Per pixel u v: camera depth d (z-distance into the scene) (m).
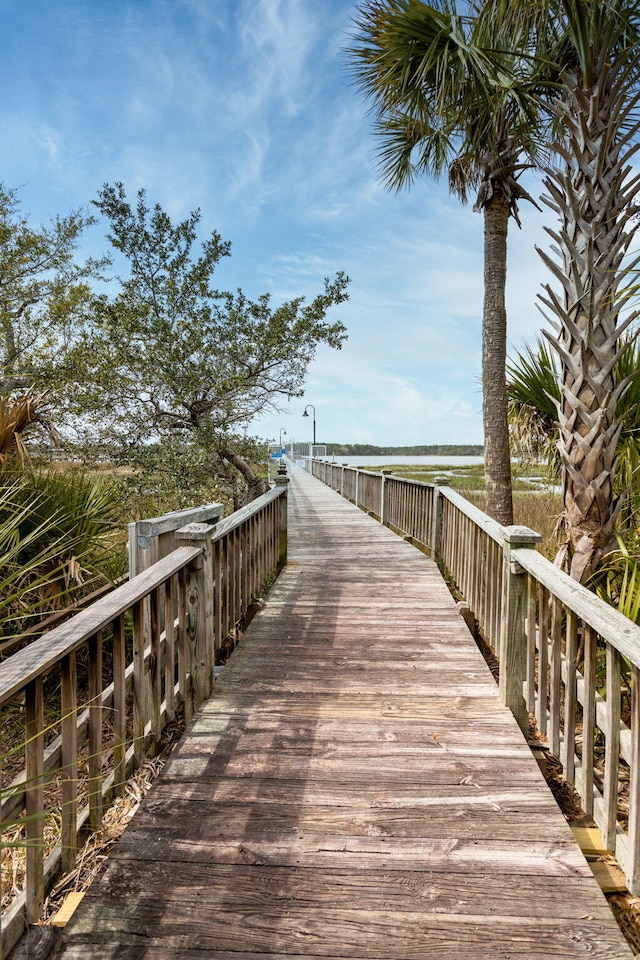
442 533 5.77
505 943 1.31
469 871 1.54
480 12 3.50
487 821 1.76
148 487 5.84
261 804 1.85
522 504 8.01
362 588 4.75
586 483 2.86
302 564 5.75
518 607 2.54
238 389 6.39
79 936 1.33
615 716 1.66
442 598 4.43
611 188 2.80
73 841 1.55
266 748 2.21
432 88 4.43
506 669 2.56
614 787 1.67
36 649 1.37
